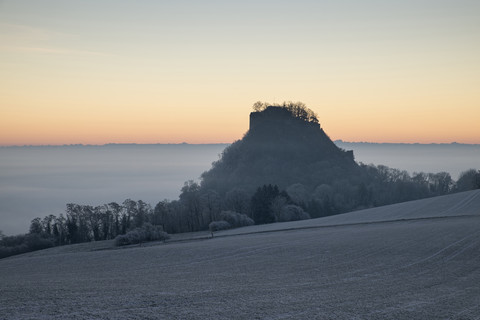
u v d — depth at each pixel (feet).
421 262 123.03
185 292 86.17
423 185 566.36
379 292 85.61
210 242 203.62
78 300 78.69
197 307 73.05
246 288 90.84
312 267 120.57
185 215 381.19
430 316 68.28
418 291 86.38
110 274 122.72
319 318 66.69
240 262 136.15
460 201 294.25
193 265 135.13
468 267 113.91
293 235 210.18
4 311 70.44
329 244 165.58
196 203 388.37
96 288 92.53
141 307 73.05
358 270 113.70
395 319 66.69
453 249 140.77
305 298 80.23
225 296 82.07
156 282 101.81
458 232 174.50
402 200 531.09
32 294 85.10
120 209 378.53
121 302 76.74
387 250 145.28
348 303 76.02
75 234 358.84
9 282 108.88
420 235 173.58
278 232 244.22
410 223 228.43
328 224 262.88
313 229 242.37
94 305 74.49
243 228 299.38
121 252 178.91
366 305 74.59
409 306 74.02
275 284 95.86
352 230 215.31
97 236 362.12
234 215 323.37
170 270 126.21
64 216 373.81
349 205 500.33
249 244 179.42
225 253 157.89
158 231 269.85
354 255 139.03
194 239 247.70
